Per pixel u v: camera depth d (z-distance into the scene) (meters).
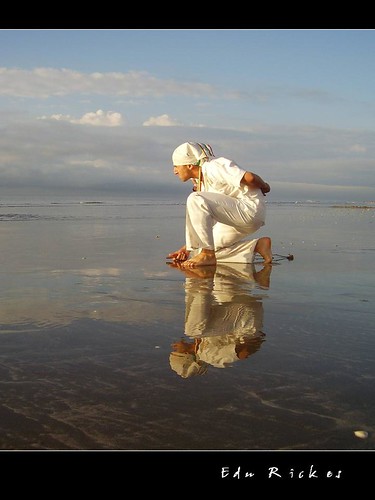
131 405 1.75
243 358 2.26
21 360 2.18
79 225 9.86
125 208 16.88
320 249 6.86
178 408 1.74
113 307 3.20
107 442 1.52
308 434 1.58
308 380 2.00
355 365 2.18
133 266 5.04
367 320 2.98
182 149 5.57
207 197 5.25
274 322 2.90
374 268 5.18
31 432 1.57
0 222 10.13
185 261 5.21
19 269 4.63
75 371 2.06
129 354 2.28
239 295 3.68
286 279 4.47
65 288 3.80
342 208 21.03
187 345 2.43
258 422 1.65
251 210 5.36
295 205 23.75
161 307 3.22
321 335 2.64
